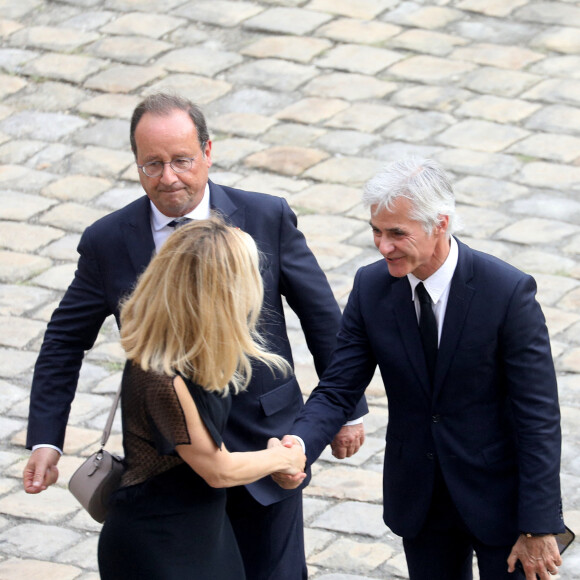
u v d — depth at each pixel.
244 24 33.09
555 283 22.66
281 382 13.01
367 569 15.56
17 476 18.00
